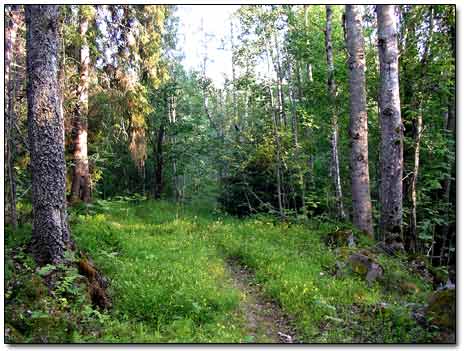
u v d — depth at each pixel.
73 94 17.00
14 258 8.20
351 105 13.73
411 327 7.44
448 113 17.47
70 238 8.86
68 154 18.19
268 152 18.91
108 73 18.34
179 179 28.89
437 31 15.74
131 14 18.52
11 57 11.14
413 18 15.77
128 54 18.41
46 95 8.55
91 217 15.32
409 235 14.31
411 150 16.72
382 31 12.28
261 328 7.86
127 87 17.94
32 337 6.57
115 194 24.95
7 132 10.46
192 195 27.19
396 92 12.23
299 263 10.81
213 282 9.49
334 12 23.42
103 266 9.78
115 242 11.88
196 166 26.95
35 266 8.19
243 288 9.95
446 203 17.08
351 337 7.30
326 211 18.88
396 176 12.14
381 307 8.10
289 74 19.84
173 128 24.42
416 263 11.48
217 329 7.43
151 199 23.25
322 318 7.97
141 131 18.66
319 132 20.09
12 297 7.11
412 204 14.55
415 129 16.47
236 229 15.38
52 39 8.61
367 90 17.80
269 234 14.20
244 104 26.48
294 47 17.92
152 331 7.30
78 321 7.18
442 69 15.47
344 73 17.05
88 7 16.38
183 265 10.50
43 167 8.52
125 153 23.53
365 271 10.22
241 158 21.41
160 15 20.02
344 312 8.15
